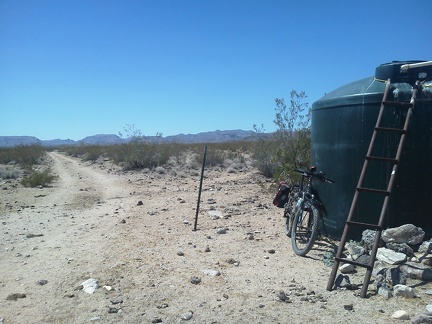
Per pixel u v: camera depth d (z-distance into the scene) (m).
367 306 4.84
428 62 6.38
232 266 6.32
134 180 19.61
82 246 7.57
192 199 12.59
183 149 38.69
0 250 7.54
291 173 12.05
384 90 6.82
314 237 6.49
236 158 29.09
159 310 4.89
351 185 7.09
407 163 6.73
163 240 7.86
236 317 4.68
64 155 53.62
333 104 7.34
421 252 6.30
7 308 5.02
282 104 12.75
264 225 8.88
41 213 11.41
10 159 38.56
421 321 4.30
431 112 6.68
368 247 6.44
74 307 5.00
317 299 5.05
